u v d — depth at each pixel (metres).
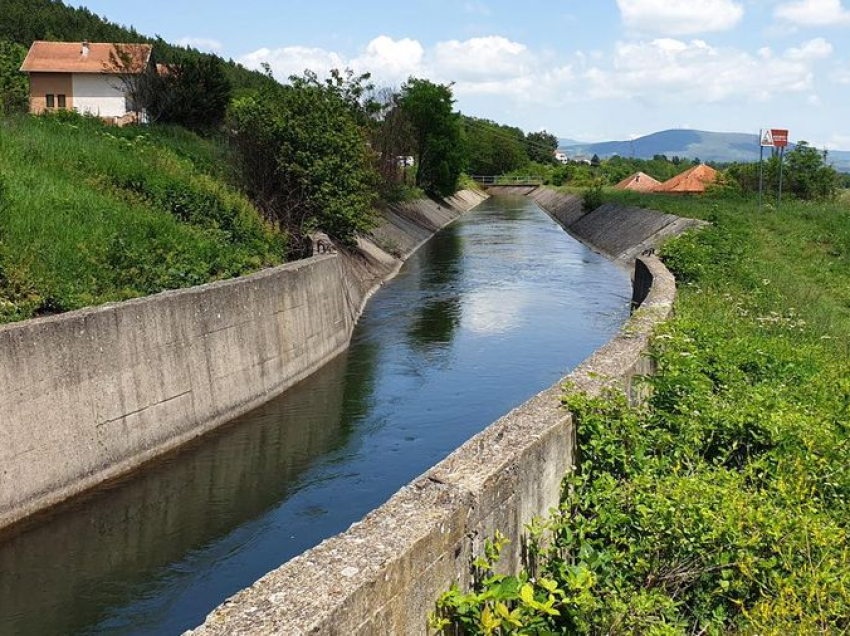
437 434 13.34
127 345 11.50
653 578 5.73
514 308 24.09
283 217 22.59
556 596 5.16
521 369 17.25
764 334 13.25
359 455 12.46
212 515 10.48
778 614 5.23
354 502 10.86
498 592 4.46
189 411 12.86
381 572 3.87
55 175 17.23
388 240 35.81
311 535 9.98
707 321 12.98
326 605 3.55
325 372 17.05
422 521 4.41
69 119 25.22
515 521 5.42
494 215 67.31
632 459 6.80
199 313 13.05
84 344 10.72
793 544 5.91
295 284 16.16
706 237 22.94
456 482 4.93
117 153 20.53
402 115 53.09
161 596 8.60
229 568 9.20
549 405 6.83
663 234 32.88
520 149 122.44
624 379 8.12
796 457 7.49
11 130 19.61
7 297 11.64
